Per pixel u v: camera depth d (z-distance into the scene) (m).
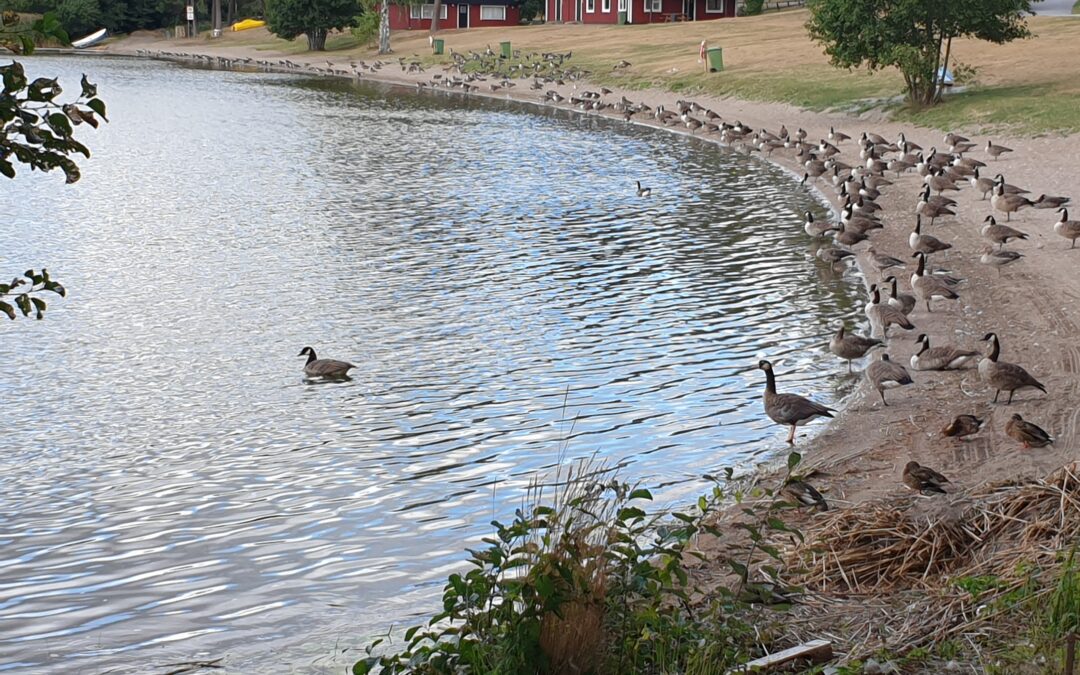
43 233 34.09
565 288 27.05
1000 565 10.32
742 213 36.34
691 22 101.94
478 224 35.25
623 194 40.41
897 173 41.28
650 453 16.61
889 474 14.81
